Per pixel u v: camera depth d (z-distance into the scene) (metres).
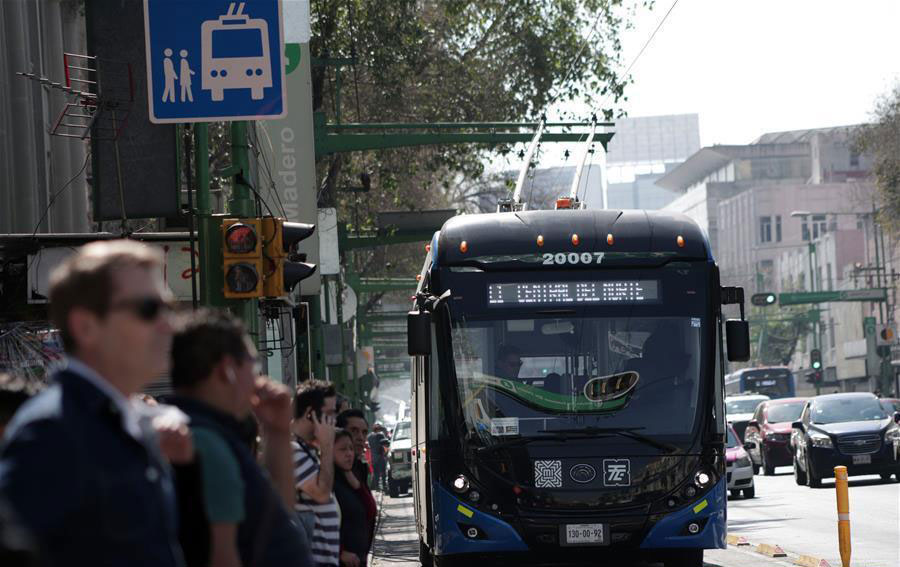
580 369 21.98
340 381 58.12
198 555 6.64
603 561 25.75
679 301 22.28
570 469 21.64
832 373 181.75
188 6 19.39
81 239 21.39
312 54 53.31
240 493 6.69
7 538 4.06
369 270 91.94
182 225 26.61
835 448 47.53
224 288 19.47
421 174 73.12
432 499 21.91
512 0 60.81
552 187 111.38
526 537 21.53
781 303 112.31
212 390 6.99
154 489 5.43
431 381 22.05
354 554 13.78
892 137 116.12
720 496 21.86
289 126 36.03
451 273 22.27
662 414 21.86
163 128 23.25
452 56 61.72
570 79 61.88
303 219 36.09
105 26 23.20
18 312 21.20
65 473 5.05
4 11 42.91
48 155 46.56
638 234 22.45
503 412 21.78
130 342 5.54
